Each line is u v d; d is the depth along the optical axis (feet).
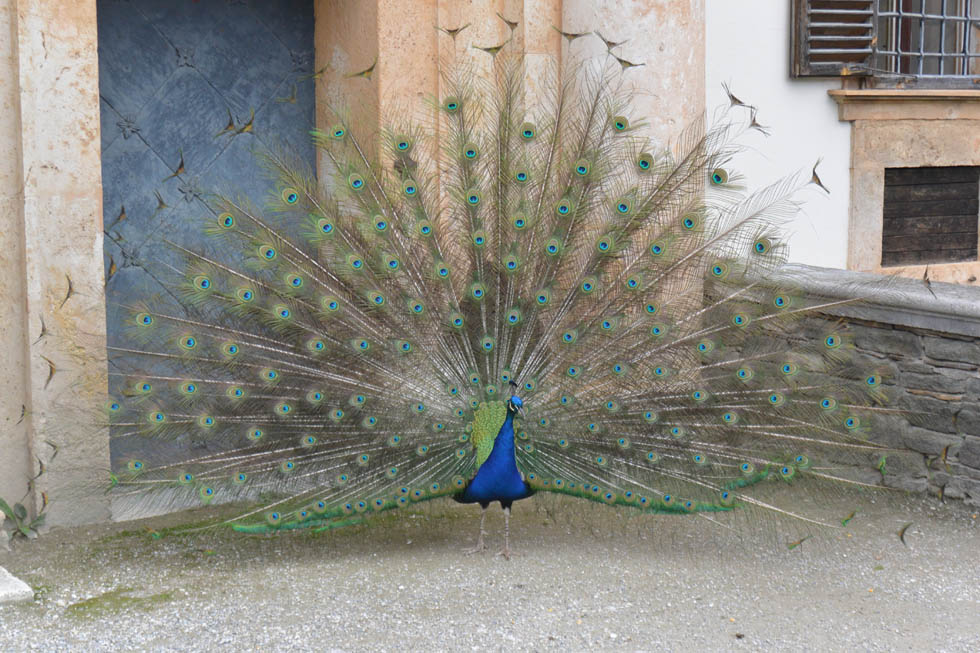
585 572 18.65
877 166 31.40
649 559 19.35
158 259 23.73
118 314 23.26
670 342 19.20
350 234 19.25
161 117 23.61
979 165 33.09
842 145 30.96
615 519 21.36
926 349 22.52
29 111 19.39
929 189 32.73
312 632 16.06
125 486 18.35
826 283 23.50
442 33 23.88
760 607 17.25
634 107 24.04
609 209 19.53
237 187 24.71
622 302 19.40
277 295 18.89
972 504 21.99
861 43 30.25
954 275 33.24
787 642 15.97
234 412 18.69
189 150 24.03
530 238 19.67
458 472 18.88
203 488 18.24
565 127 20.15
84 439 20.31
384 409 18.83
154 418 18.31
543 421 19.03
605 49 24.18
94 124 20.08
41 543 19.80
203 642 15.67
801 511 21.75
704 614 16.93
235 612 16.74
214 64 24.17
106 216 23.08
